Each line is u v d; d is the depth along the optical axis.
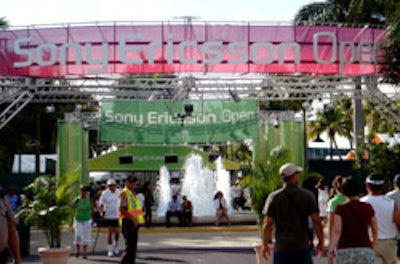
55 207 13.27
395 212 8.41
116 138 26.31
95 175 44.47
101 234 23.33
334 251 7.77
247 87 22.06
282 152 13.35
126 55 18.83
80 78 20.86
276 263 8.09
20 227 16.59
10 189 19.36
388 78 20.88
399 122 22.38
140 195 23.88
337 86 23.34
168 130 26.50
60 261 12.94
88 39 18.98
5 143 35.97
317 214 8.15
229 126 26.58
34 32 19.09
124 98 26.52
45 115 42.88
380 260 8.49
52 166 36.25
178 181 41.00
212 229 23.92
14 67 19.06
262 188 12.91
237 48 19.00
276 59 19.20
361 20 29.94
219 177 37.06
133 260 13.06
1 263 10.79
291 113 27.00
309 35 19.42
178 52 18.88
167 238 21.39
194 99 26.64
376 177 8.45
